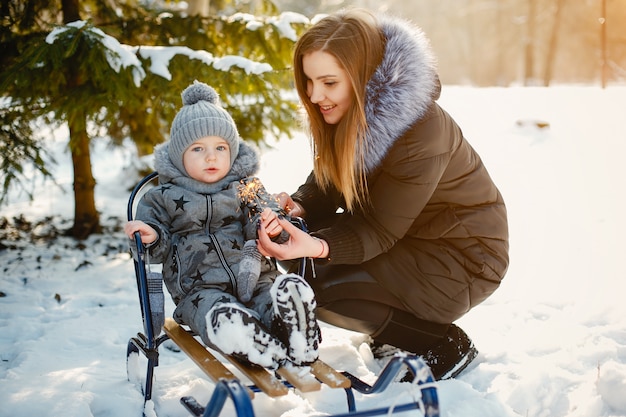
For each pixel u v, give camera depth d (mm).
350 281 2797
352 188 2723
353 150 2619
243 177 2766
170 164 2660
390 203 2631
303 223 2666
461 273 2775
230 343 2053
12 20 4656
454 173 2744
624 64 28578
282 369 2127
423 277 2764
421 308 2789
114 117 4652
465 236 2793
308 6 20922
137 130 5324
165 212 2619
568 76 33406
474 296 2828
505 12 31406
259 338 2080
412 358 2045
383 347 3105
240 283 2377
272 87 4641
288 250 2445
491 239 2830
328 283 2811
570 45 31109
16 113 4445
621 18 28125
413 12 32406
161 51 4340
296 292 2115
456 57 33812
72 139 4535
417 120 2598
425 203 2668
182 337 2463
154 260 2504
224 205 2637
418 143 2588
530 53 28062
